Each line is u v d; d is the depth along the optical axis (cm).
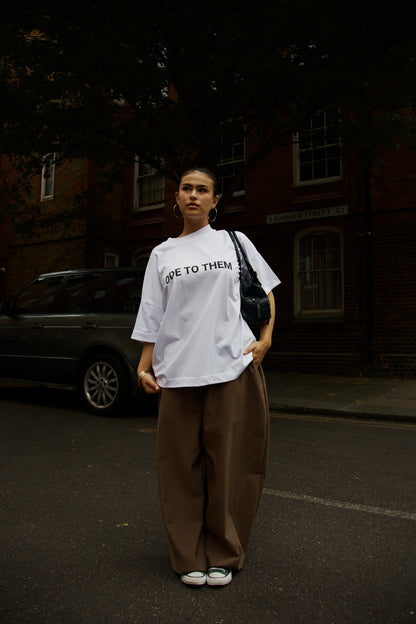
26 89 719
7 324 707
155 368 225
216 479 216
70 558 241
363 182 1016
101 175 939
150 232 1343
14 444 464
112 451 439
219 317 218
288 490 341
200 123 746
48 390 835
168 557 242
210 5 562
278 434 523
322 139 849
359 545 255
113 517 292
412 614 192
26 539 262
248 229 1138
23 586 214
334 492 337
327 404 666
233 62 626
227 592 208
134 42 621
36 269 1397
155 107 741
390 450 452
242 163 1159
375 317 985
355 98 698
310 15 582
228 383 217
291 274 1083
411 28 619
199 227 232
